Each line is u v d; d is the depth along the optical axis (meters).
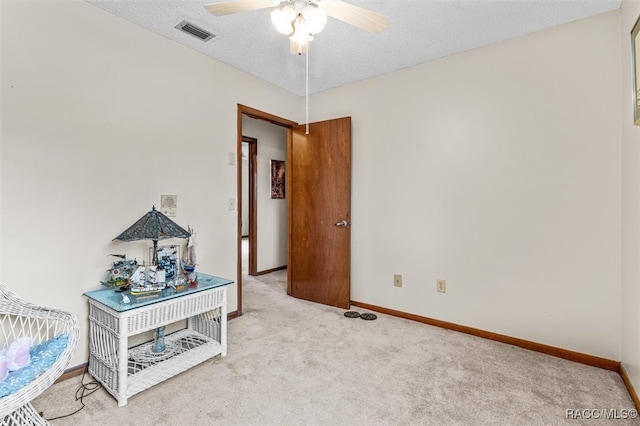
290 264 3.78
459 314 2.74
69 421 1.58
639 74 1.66
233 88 3.00
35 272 1.86
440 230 2.83
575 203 2.23
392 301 3.13
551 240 2.33
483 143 2.60
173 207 2.54
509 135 2.48
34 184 1.85
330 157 3.41
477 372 2.07
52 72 1.90
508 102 2.48
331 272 3.41
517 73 2.44
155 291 2.00
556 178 2.30
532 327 2.41
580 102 2.21
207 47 2.63
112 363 1.79
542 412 1.68
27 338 1.44
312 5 1.44
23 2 1.79
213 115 2.84
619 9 2.07
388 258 3.14
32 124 1.83
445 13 2.12
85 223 2.05
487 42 2.51
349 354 2.30
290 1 1.48
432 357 2.27
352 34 2.39
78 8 2.00
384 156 3.15
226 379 1.97
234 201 3.04
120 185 2.22
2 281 1.75
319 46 2.58
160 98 2.44
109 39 2.15
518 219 2.46
